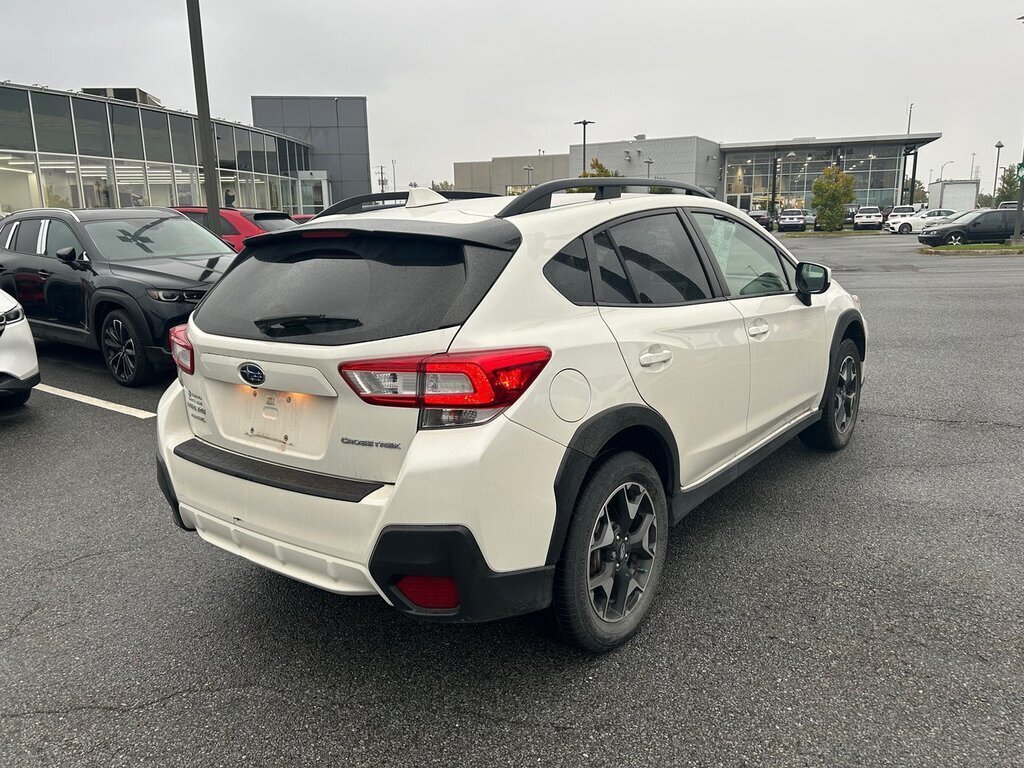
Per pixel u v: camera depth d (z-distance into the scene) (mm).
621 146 65688
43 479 4734
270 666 2738
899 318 10695
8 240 8391
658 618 2980
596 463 2617
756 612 3008
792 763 2184
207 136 10570
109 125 21516
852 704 2434
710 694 2506
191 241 8148
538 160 76562
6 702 2557
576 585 2523
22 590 3338
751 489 4309
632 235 2998
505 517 2256
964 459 4727
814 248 30062
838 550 3535
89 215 7828
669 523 3035
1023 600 3051
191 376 2820
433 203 3033
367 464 2305
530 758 2242
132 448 5324
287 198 34312
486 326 2293
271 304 2553
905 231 43500
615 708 2451
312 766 2234
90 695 2588
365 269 2463
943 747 2227
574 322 2553
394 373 2207
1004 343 8633
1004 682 2525
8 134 18609
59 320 7605
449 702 2508
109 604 3205
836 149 66938
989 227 27438
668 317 2945
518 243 2498
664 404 2852
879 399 6250
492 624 2998
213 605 3188
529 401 2291
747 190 69438
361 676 2666
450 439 2197
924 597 3094
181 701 2547
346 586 2352
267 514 2480
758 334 3506
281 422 2516
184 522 2883
